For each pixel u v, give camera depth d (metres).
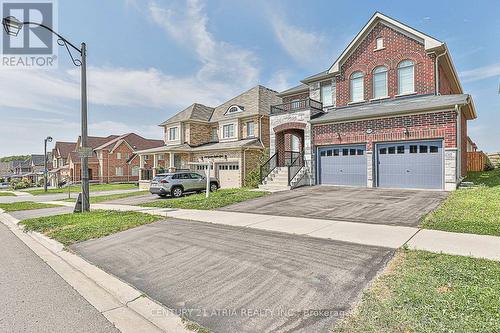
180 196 19.19
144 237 7.68
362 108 17.02
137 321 3.71
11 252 7.27
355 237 6.38
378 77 17.55
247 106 26.69
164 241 7.15
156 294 4.37
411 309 3.25
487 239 5.81
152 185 19.44
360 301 3.59
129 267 5.64
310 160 17.50
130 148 49.78
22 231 10.08
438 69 15.91
